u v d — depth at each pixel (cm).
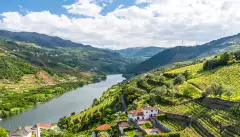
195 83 18675
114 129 13550
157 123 12281
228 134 9188
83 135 14425
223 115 10762
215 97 13175
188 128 10712
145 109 13688
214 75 19550
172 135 9794
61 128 18200
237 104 10825
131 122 13588
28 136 14225
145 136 9750
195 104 13488
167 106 14800
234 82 16562
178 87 18262
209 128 10000
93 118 18400
